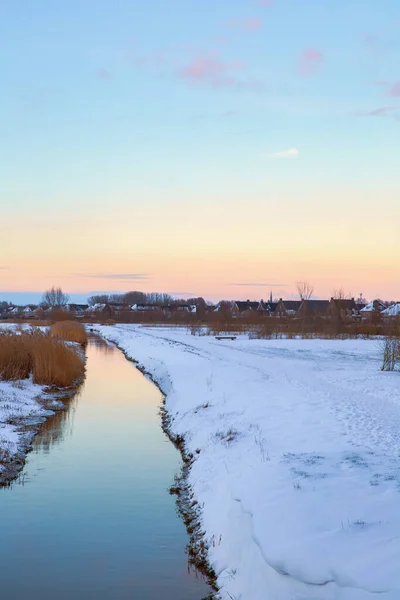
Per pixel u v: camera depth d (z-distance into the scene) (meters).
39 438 15.17
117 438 15.22
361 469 8.72
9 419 16.69
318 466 9.06
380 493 7.51
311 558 6.13
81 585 7.59
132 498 10.70
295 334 55.97
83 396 21.84
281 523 7.11
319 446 10.53
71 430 16.08
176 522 9.64
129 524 9.55
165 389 23.31
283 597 6.13
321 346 41.09
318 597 5.78
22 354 23.52
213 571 7.84
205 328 70.56
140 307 137.88
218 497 9.62
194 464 12.20
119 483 11.55
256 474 9.24
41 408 18.80
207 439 13.34
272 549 6.62
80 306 153.88
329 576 5.84
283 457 9.86
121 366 32.81
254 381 19.73
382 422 12.62
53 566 8.12
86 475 12.04
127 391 23.27
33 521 9.65
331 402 15.28
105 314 116.00
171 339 47.44
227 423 14.05
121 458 13.31
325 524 6.81
